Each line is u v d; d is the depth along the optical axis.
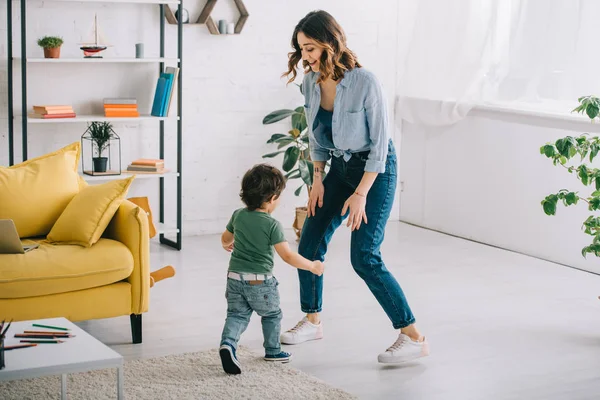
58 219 3.70
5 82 5.18
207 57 5.76
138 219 3.54
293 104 6.05
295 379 3.24
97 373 3.25
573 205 5.19
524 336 3.88
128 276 3.57
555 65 5.24
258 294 3.29
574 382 3.33
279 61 5.97
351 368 3.43
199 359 3.46
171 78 5.32
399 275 4.94
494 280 4.88
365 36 6.24
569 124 5.14
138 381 3.19
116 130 5.57
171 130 5.73
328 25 3.15
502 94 5.60
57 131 5.38
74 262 3.41
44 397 3.00
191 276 4.85
